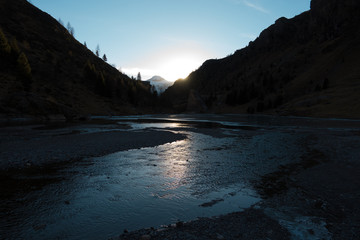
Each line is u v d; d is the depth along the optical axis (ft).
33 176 40.37
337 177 41.91
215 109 571.69
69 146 68.69
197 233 21.95
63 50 479.41
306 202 30.58
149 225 24.14
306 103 338.54
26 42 386.52
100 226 23.70
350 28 534.37
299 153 64.90
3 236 21.07
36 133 101.35
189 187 36.65
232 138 97.66
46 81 325.21
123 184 37.58
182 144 79.87
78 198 31.24
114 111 369.30
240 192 34.53
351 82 347.56
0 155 54.80
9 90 219.20
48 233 21.94
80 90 373.20
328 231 22.84
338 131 128.26
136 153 62.59
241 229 23.03
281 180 40.47
